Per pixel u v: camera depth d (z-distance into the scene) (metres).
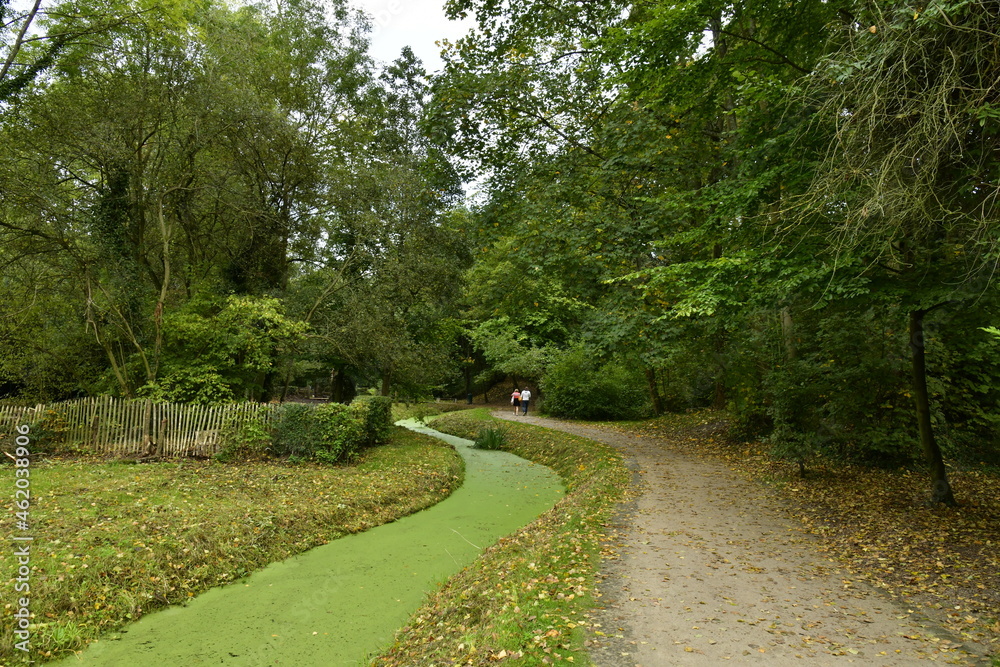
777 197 8.38
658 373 25.27
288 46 18.88
